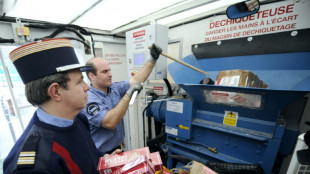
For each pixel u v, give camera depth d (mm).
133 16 1672
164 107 1524
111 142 1110
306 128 1238
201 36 1729
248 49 1226
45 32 1566
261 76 1192
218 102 1093
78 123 631
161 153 1706
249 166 977
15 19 1382
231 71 1073
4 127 1812
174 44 1996
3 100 1744
